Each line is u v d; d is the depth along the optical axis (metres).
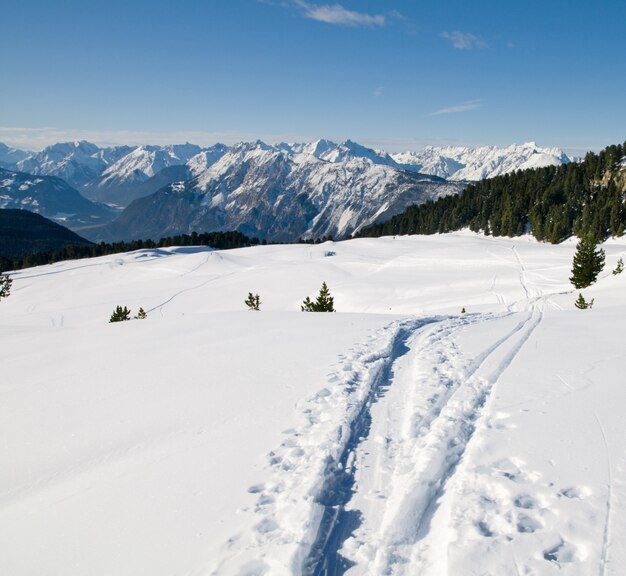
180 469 5.65
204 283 72.75
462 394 7.42
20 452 6.62
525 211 112.19
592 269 34.09
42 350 13.47
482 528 4.12
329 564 3.98
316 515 4.46
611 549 3.76
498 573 3.58
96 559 4.15
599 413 6.39
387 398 7.62
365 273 69.94
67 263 117.19
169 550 4.16
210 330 14.24
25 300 75.31
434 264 72.12
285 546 4.03
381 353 10.14
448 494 4.78
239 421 6.97
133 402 8.18
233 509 4.70
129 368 10.36
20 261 143.88
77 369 10.67
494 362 9.29
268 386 8.44
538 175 133.25
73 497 5.29
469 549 3.83
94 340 14.33
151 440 6.60
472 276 55.75
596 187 110.00
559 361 9.17
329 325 13.95
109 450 6.42
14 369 11.23
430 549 4.04
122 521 4.69
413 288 52.44
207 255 102.88
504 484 4.74
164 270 93.00
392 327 13.07
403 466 5.42
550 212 101.31
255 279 69.88
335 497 4.93
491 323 14.33
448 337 11.95
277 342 11.98
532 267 58.38
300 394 7.90
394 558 3.96
